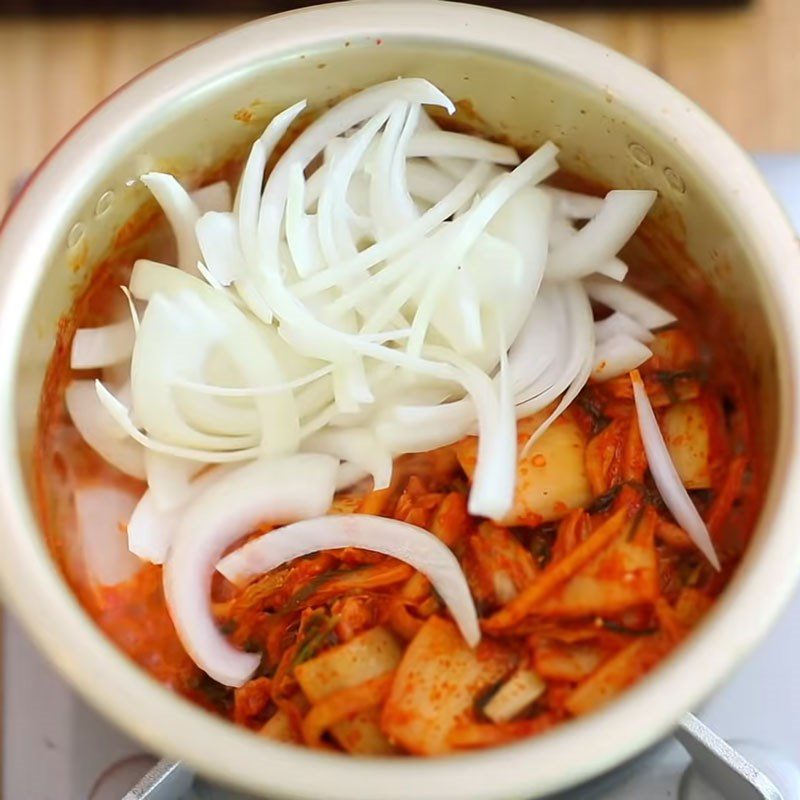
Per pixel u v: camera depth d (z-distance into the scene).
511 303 0.43
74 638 0.37
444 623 0.41
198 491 0.44
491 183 0.44
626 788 0.42
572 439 0.44
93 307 0.45
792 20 0.54
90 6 0.55
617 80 0.42
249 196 0.44
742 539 0.40
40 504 0.41
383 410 0.44
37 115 0.55
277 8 0.54
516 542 0.42
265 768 0.35
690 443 0.44
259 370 0.43
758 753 0.43
